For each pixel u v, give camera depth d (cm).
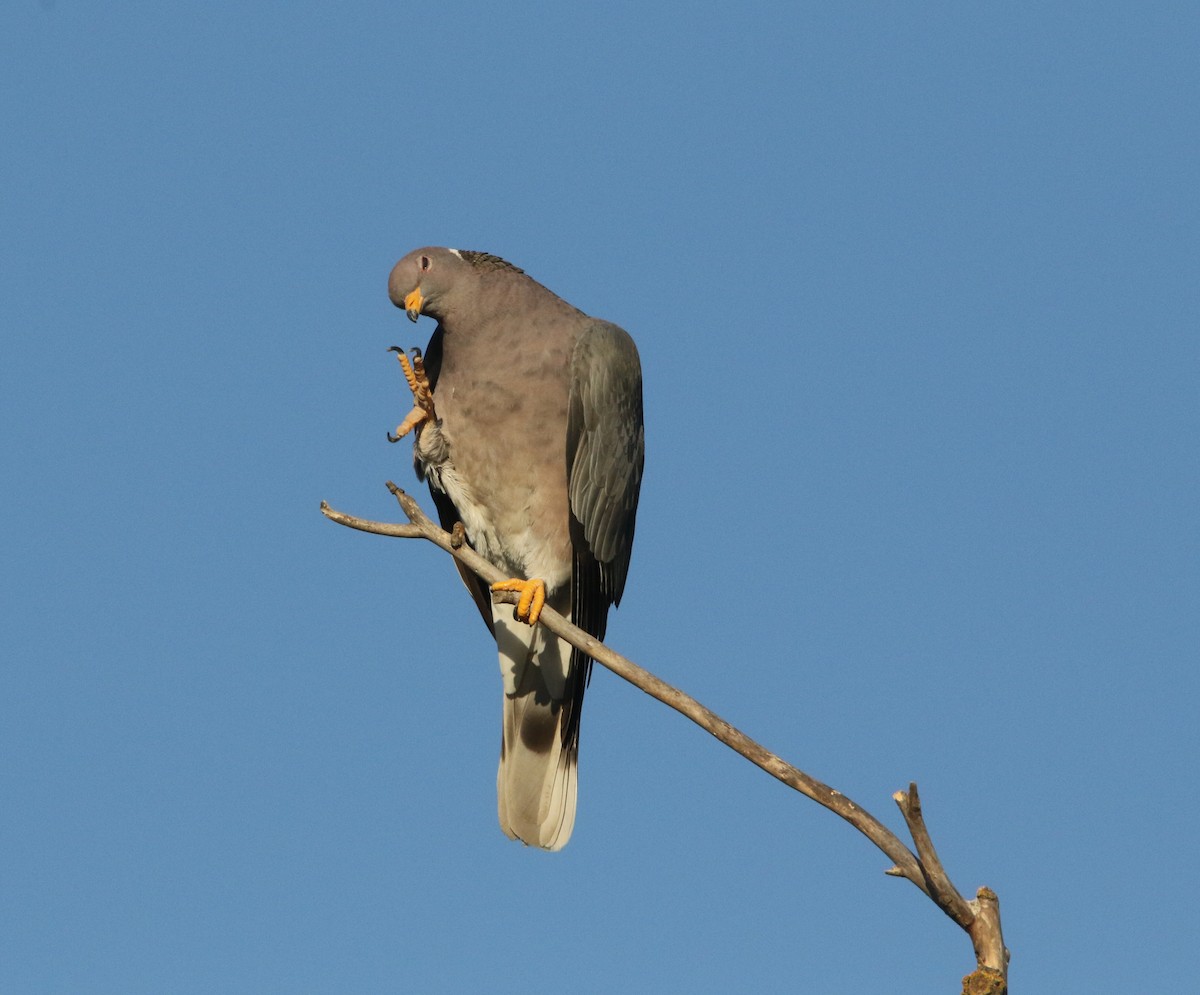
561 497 1171
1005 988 761
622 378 1179
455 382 1154
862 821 812
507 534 1180
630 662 878
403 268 1131
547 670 1222
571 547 1189
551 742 1232
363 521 983
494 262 1169
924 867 774
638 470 1224
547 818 1227
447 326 1151
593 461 1159
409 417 1134
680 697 860
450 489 1177
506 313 1144
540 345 1147
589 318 1195
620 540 1208
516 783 1232
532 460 1155
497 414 1145
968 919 775
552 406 1150
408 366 1105
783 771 833
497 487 1164
